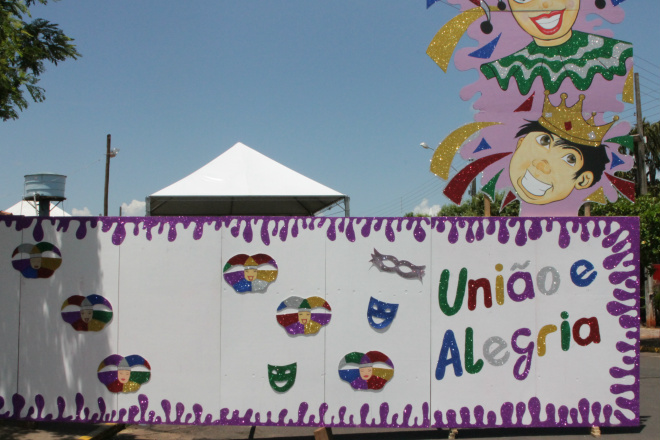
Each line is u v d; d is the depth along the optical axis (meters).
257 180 12.61
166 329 6.64
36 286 6.74
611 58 7.12
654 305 21.88
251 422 6.53
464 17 7.14
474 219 6.73
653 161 28.34
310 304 6.61
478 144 7.08
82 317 6.68
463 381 6.60
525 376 6.63
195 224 6.71
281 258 6.66
